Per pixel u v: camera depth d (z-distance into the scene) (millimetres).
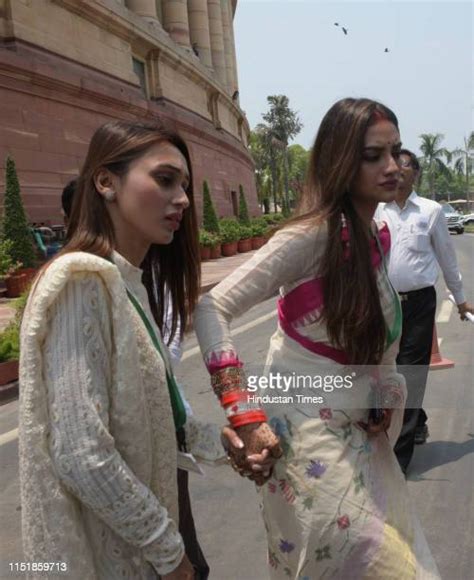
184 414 1449
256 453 1585
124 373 1207
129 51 19234
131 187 1311
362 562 1613
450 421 3896
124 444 1229
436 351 3928
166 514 1231
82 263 1184
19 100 13484
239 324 4598
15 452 4055
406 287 3391
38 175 13953
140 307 1307
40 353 1178
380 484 1699
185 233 1593
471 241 25750
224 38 35094
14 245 11836
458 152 61688
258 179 64812
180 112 23203
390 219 3400
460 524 2795
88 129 15930
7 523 2975
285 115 58250
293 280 1684
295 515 1669
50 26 14969
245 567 2518
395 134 1650
